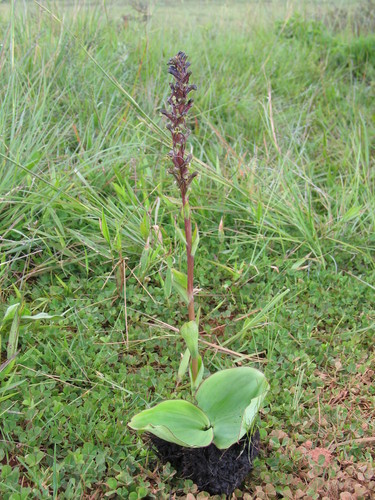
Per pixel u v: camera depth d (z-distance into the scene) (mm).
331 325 1066
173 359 958
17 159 1144
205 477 736
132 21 2115
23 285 1064
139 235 1150
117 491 717
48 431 790
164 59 1800
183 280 735
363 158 1609
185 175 698
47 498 694
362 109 1868
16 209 1112
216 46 2125
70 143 1429
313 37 2453
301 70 2131
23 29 1595
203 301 1094
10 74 1346
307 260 1230
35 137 1286
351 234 1296
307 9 2686
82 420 803
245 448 746
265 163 1426
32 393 840
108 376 885
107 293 1057
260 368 940
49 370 894
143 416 703
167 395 867
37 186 1171
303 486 758
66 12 1823
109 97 1593
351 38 2430
